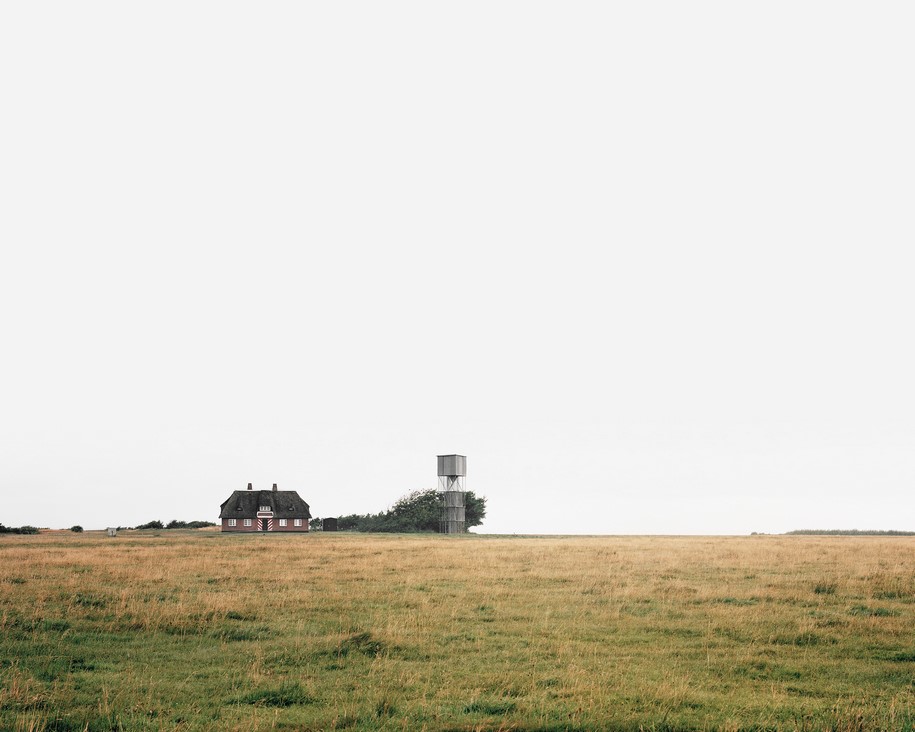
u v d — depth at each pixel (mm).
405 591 31266
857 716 13820
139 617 24484
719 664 18906
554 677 17359
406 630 22766
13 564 43719
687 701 15461
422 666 18703
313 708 15055
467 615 25547
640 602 28484
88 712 14477
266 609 26656
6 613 24594
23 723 13445
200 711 14781
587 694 15914
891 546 62594
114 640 21750
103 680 17297
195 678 17594
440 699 15672
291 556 50781
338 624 24016
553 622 24266
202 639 21828
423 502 136375
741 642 21469
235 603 27406
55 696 15734
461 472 136125
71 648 20641
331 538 96875
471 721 13977
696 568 40625
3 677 17281
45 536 101562
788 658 19547
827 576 36312
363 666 18734
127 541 82562
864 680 17500
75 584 33406
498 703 15117
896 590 30922
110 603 27641
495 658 19516
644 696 15727
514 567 41562
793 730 13477
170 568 41375
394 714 14500
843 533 135500
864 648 20594
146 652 20203
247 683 16875
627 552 53844
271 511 137375
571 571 39094
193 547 65062
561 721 13852
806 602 28234
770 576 36531
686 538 93938
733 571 39094
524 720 13945
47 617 24750
